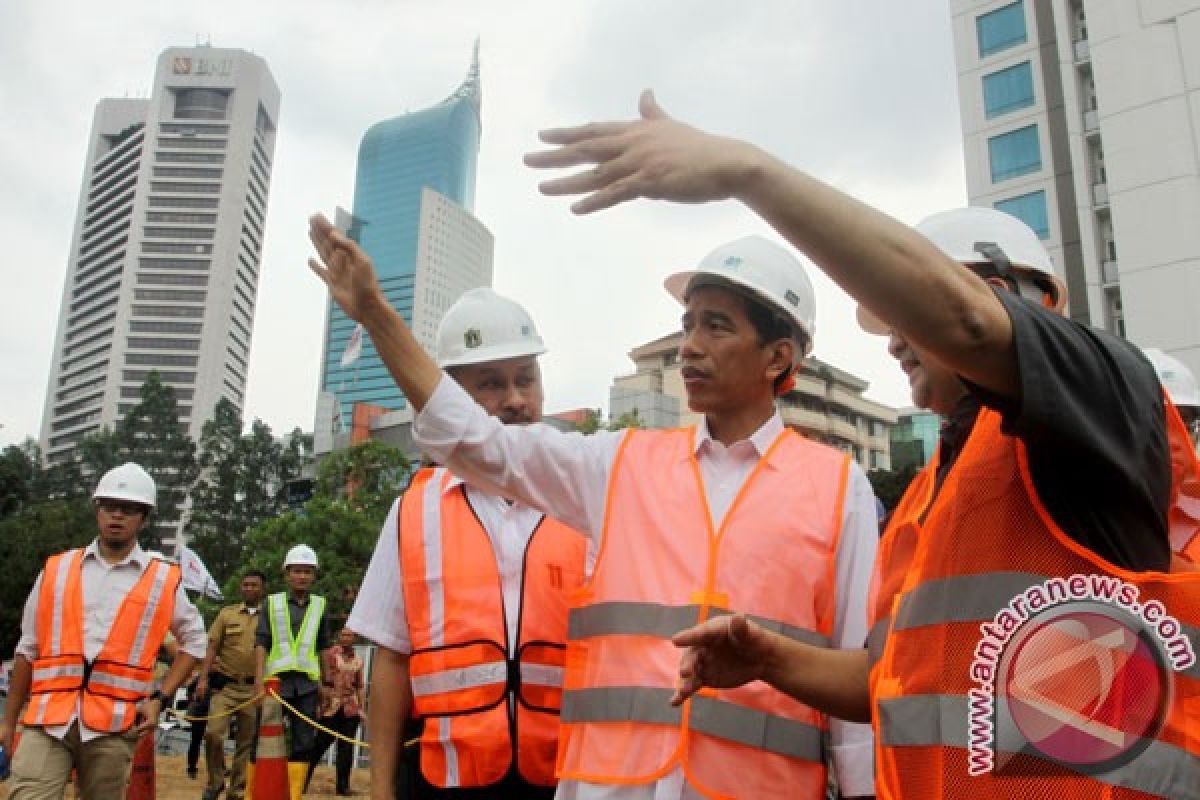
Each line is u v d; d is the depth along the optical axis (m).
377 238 164.88
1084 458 1.27
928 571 1.52
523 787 2.87
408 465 34.19
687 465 2.54
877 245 1.25
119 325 129.62
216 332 130.25
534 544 3.11
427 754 2.95
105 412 126.62
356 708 10.48
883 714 1.54
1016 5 33.72
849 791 2.33
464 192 175.38
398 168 172.25
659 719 2.20
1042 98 32.53
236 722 9.44
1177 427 1.53
